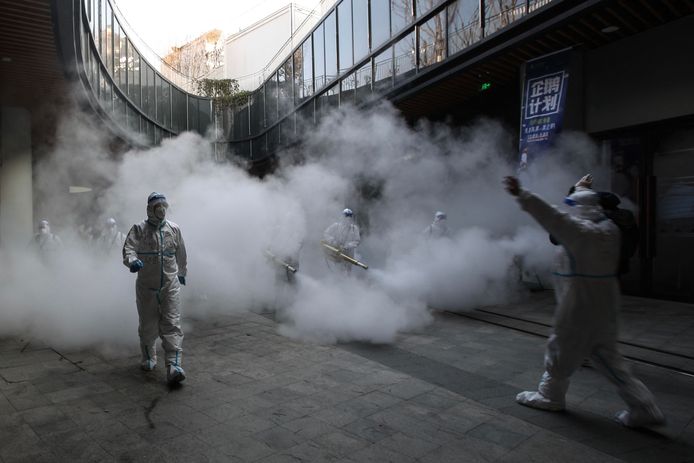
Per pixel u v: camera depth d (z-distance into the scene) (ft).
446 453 8.93
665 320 19.89
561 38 23.63
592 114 25.35
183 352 15.62
